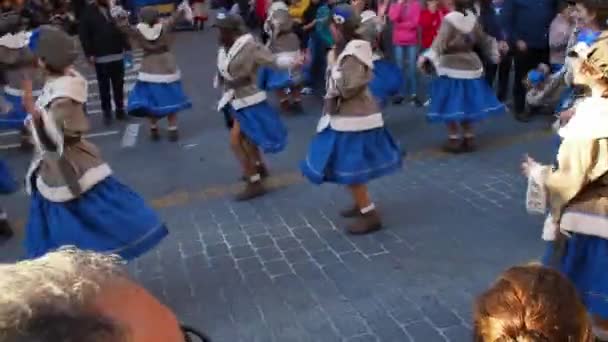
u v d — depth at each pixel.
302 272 4.75
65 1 12.80
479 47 7.16
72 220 4.12
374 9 9.79
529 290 1.69
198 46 15.57
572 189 3.13
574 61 3.12
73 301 0.94
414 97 9.27
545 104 5.83
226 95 6.25
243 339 4.00
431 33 9.02
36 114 4.06
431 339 3.82
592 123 3.03
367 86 5.14
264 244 5.29
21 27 8.05
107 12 9.38
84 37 9.26
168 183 7.02
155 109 8.24
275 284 4.62
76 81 4.07
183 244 5.44
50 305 0.91
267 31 9.39
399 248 4.99
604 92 3.05
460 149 7.20
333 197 6.17
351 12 4.93
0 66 7.97
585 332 1.69
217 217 5.96
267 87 9.25
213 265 5.01
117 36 9.30
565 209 3.22
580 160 3.08
